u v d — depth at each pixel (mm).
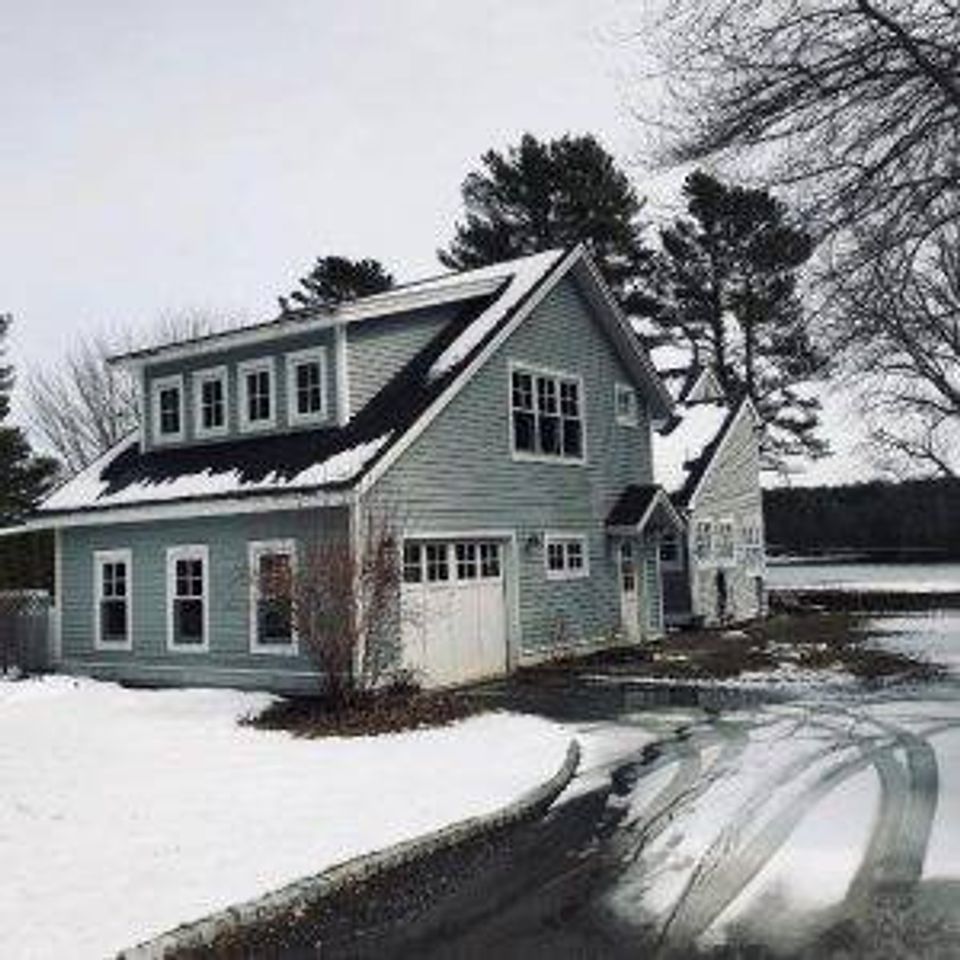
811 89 8867
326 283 53312
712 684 19344
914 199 9141
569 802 11172
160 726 16547
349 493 18500
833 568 59281
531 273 24422
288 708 17656
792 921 7387
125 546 23172
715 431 35125
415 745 14227
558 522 23984
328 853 9148
